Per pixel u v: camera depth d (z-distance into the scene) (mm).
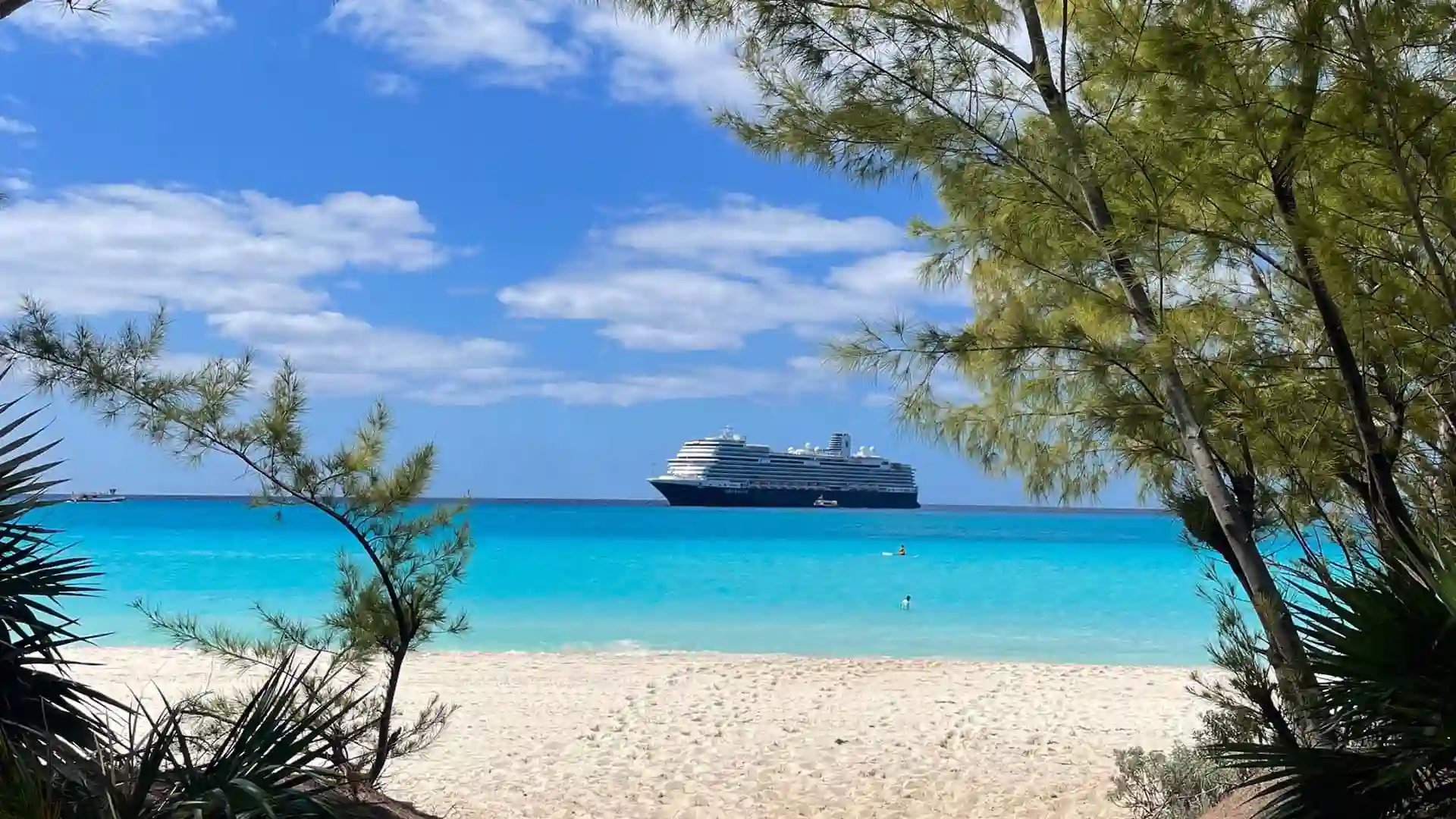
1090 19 5250
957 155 5695
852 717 13750
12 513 3572
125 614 26500
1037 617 28938
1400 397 5121
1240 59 4645
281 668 3664
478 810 9180
